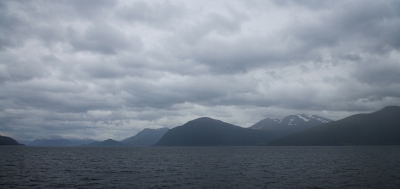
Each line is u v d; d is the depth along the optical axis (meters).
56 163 80.44
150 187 39.72
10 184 41.50
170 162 87.88
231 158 112.19
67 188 38.69
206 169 64.38
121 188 38.84
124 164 78.88
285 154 151.50
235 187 39.69
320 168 65.62
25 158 103.06
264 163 82.94
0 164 73.38
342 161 89.38
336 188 38.78
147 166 72.38
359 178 47.97
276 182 44.03
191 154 156.38
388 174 53.31
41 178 47.94
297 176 51.00
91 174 54.06
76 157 115.50
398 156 119.31
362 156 120.94
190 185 41.38
